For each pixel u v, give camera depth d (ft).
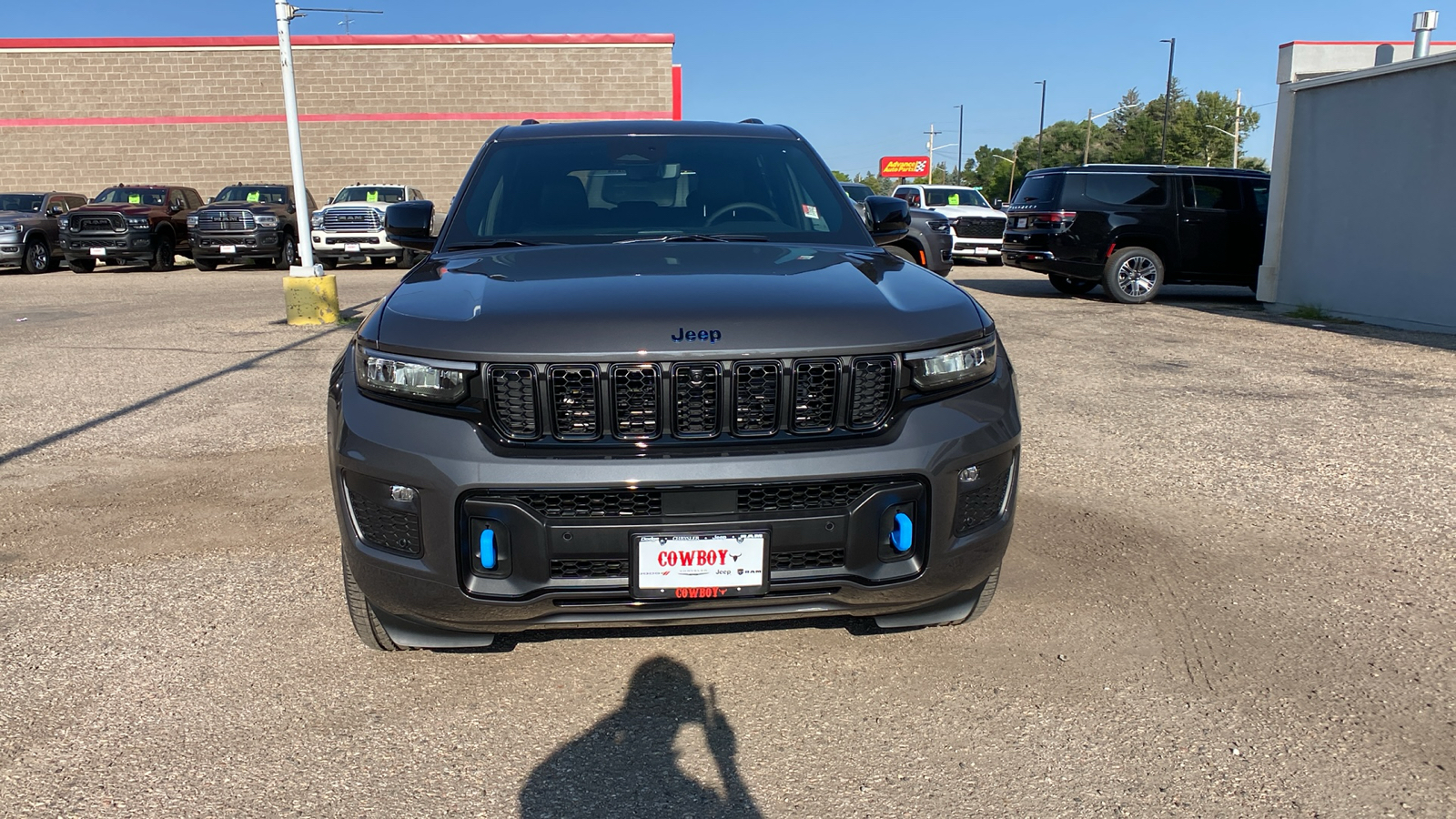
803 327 8.21
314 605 11.18
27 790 7.70
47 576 12.00
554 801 7.63
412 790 7.76
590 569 8.11
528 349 7.94
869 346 8.21
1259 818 7.37
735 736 8.54
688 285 9.00
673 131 13.69
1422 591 11.57
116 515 14.24
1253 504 14.73
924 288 9.51
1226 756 8.16
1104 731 8.55
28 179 87.71
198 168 87.66
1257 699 9.08
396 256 65.87
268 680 9.48
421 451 8.04
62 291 49.19
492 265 10.18
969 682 9.42
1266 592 11.50
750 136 13.78
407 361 8.23
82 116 86.69
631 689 9.34
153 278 57.98
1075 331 32.81
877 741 8.45
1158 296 47.34
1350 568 12.27
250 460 17.07
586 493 7.92
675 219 12.07
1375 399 21.81
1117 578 11.93
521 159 13.03
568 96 88.02
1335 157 36.22
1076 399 21.81
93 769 7.99
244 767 8.04
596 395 7.98
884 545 8.32
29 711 8.87
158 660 9.86
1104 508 14.53
